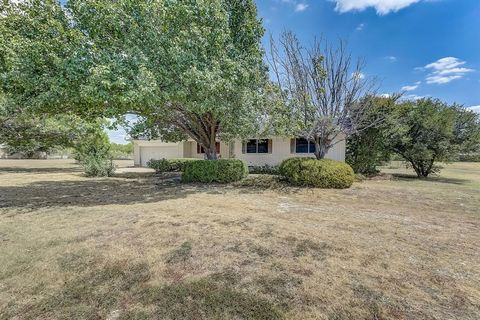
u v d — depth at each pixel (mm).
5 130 14812
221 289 2611
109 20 6691
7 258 3297
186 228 4449
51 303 2408
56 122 15336
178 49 6914
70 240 3904
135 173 15414
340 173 9109
